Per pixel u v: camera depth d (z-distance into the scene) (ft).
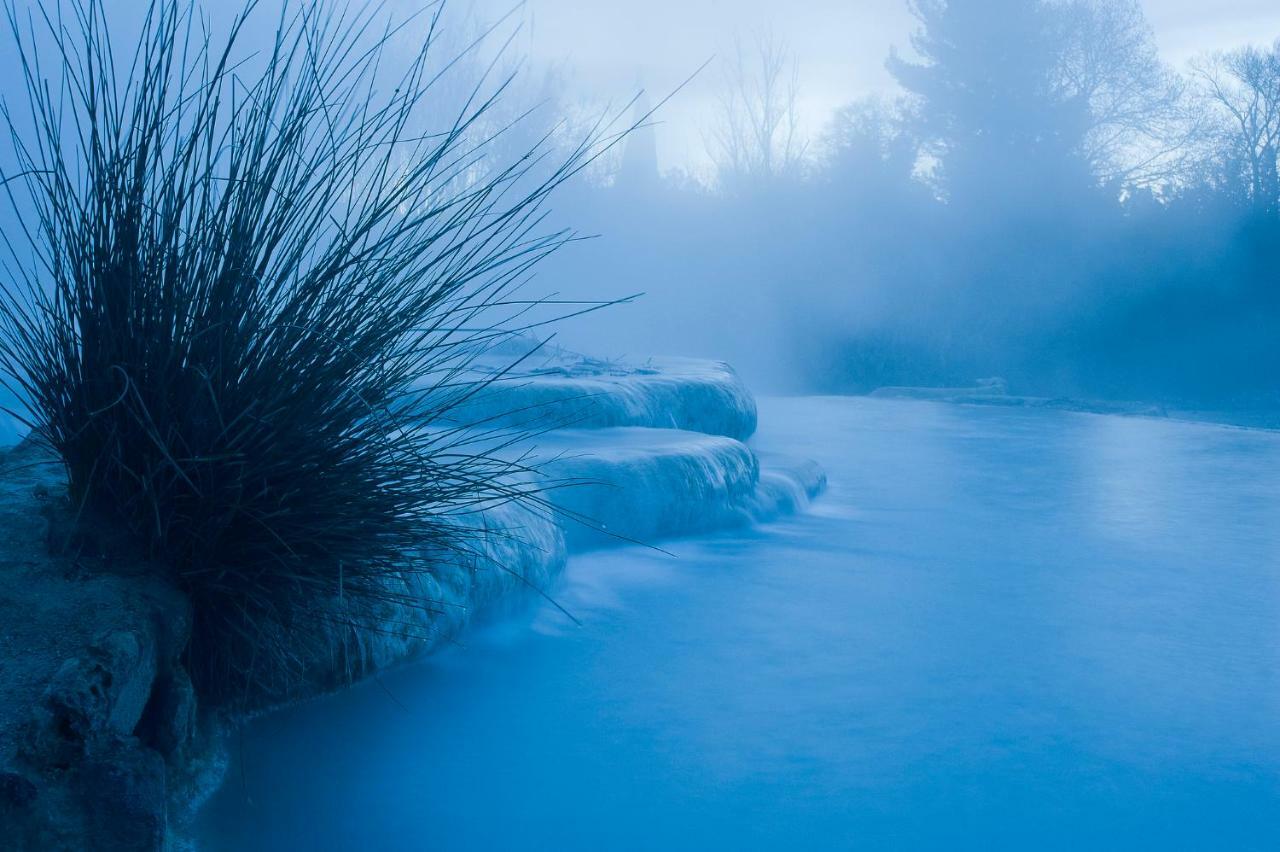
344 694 9.46
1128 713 9.43
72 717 5.78
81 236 7.70
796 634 11.75
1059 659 10.92
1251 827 7.36
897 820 7.41
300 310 7.95
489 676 10.19
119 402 7.53
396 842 7.00
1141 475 24.39
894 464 25.73
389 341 8.36
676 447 17.46
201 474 7.51
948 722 9.19
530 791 7.77
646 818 7.39
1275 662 10.87
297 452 7.74
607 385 21.18
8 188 7.66
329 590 8.07
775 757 8.43
